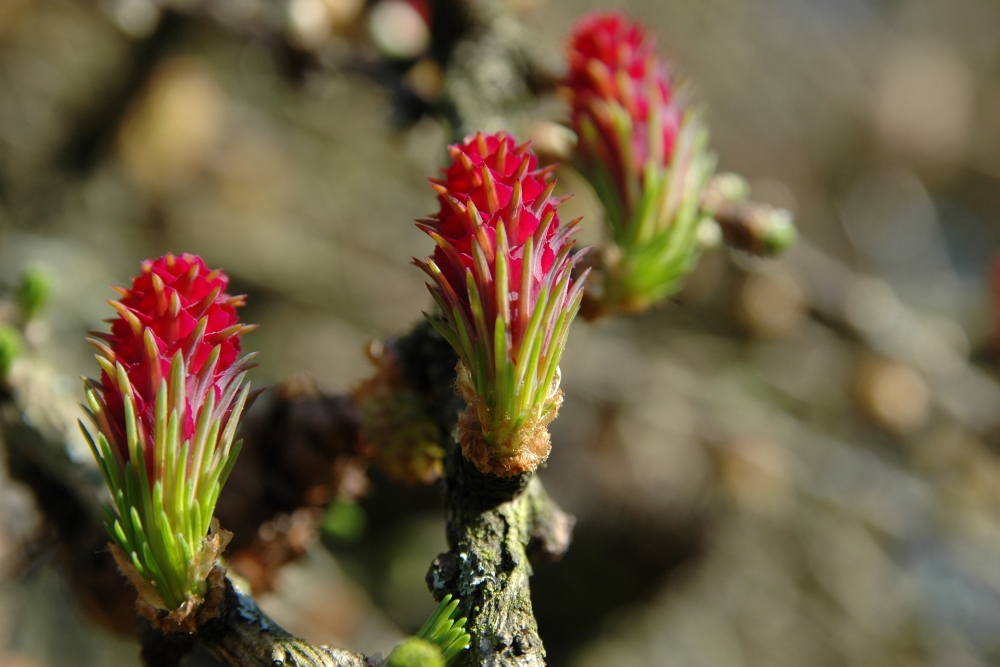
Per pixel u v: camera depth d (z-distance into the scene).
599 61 0.17
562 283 0.14
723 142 0.78
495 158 0.15
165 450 0.15
